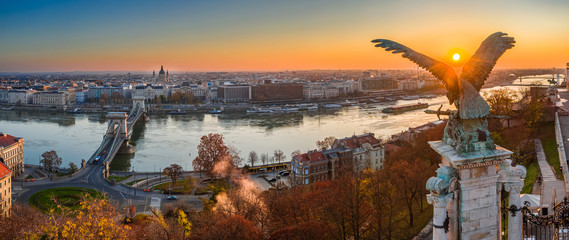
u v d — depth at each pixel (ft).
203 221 417.69
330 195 401.08
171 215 549.13
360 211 365.20
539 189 351.05
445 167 109.91
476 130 108.47
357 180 374.43
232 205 443.73
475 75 104.88
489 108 105.91
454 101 107.65
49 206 607.78
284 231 326.24
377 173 479.82
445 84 105.81
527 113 562.25
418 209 411.95
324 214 384.88
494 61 104.53
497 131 584.81
